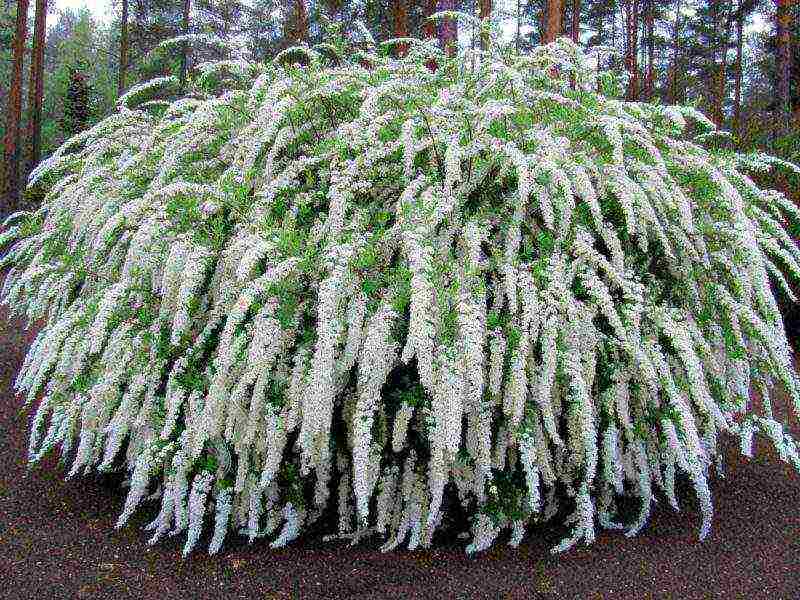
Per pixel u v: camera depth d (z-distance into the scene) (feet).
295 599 9.42
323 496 10.52
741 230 11.24
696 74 81.46
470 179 11.10
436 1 37.73
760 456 15.60
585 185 10.31
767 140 26.89
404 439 9.91
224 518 10.47
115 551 10.59
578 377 9.88
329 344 9.15
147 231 10.57
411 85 11.78
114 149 14.75
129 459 11.64
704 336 12.03
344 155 11.26
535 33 69.56
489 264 10.57
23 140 70.95
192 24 63.00
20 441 15.14
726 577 10.14
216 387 9.67
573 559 10.60
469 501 10.89
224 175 11.70
